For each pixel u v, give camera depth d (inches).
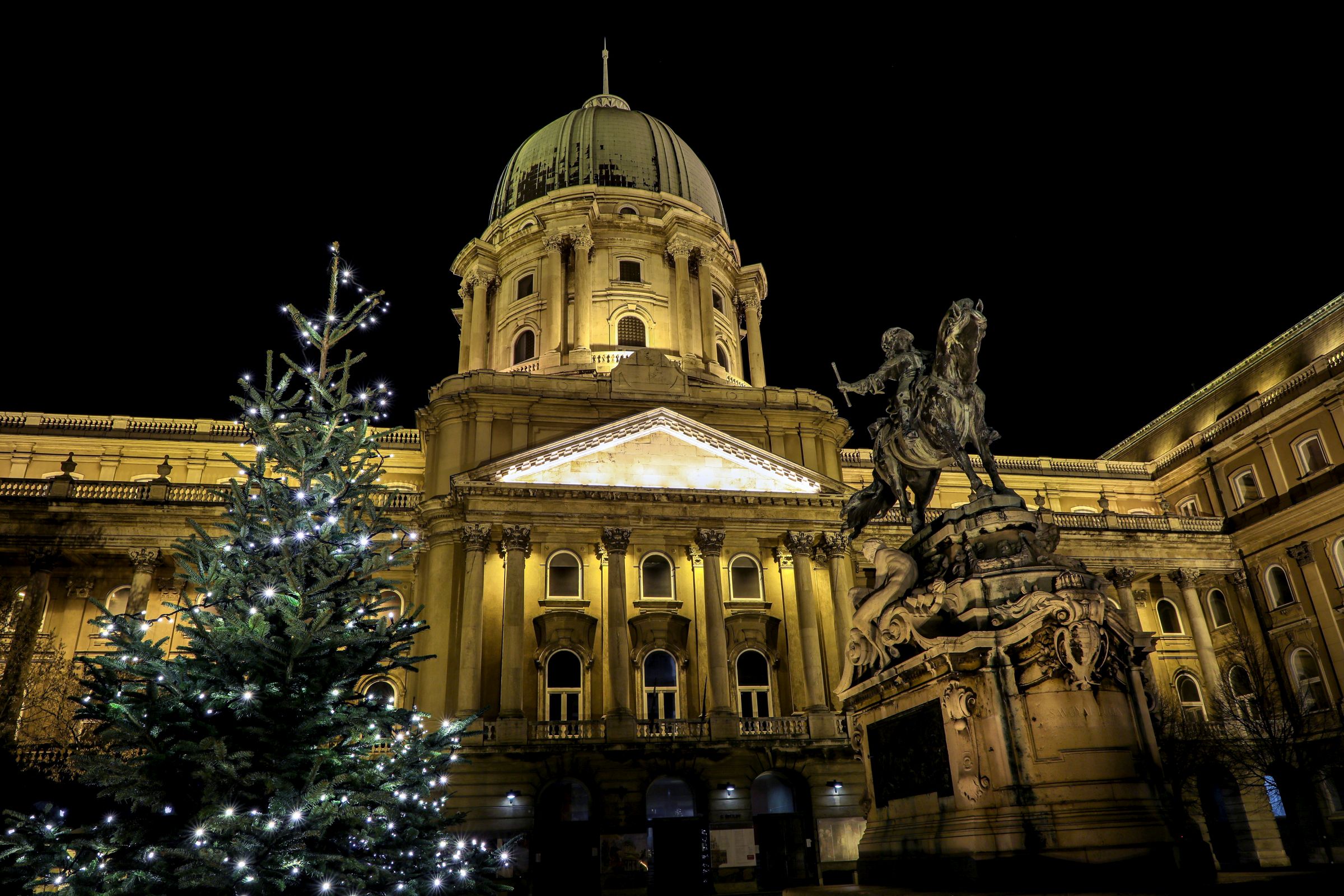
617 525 1438.2
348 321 565.3
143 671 397.1
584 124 2251.5
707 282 2047.2
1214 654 1691.7
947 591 382.6
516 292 2076.8
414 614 494.3
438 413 1566.2
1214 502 1827.0
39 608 1370.6
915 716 387.5
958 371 445.4
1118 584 1692.9
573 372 1839.3
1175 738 1368.1
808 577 1478.8
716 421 1632.6
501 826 1210.6
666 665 1433.3
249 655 408.8
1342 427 1553.9
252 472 473.7
